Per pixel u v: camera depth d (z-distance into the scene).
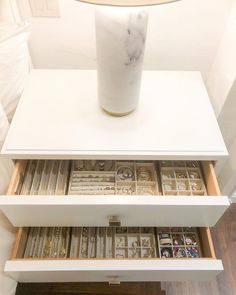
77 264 0.69
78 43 0.93
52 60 0.99
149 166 0.87
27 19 0.83
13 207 0.67
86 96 0.84
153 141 0.73
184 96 0.85
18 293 0.99
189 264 0.69
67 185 0.83
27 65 0.87
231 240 1.21
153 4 0.45
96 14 0.56
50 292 1.04
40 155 0.71
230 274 1.12
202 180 0.83
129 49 0.59
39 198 0.67
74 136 0.74
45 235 0.86
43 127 0.75
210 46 0.94
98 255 0.82
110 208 0.68
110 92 0.69
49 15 0.85
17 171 0.76
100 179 0.84
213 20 0.86
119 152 0.71
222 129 1.01
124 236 0.87
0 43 0.74
